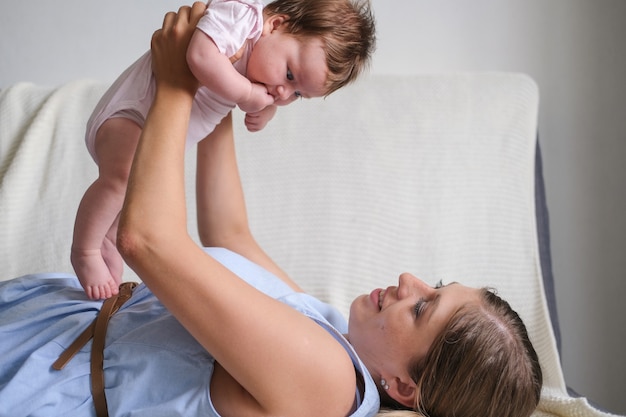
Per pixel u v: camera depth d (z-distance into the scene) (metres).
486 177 1.97
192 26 1.11
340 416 1.11
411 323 1.22
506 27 2.33
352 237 1.91
